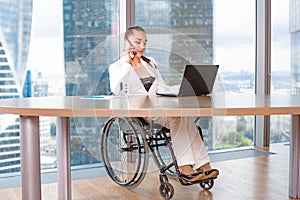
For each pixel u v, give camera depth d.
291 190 2.50
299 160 2.47
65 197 2.29
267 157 3.73
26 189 1.87
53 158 3.35
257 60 4.32
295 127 2.47
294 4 4.29
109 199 2.47
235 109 1.72
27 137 1.85
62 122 2.25
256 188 2.69
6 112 1.77
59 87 3.29
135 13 3.51
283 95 2.74
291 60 4.41
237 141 4.24
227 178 2.95
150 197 2.50
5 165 3.14
